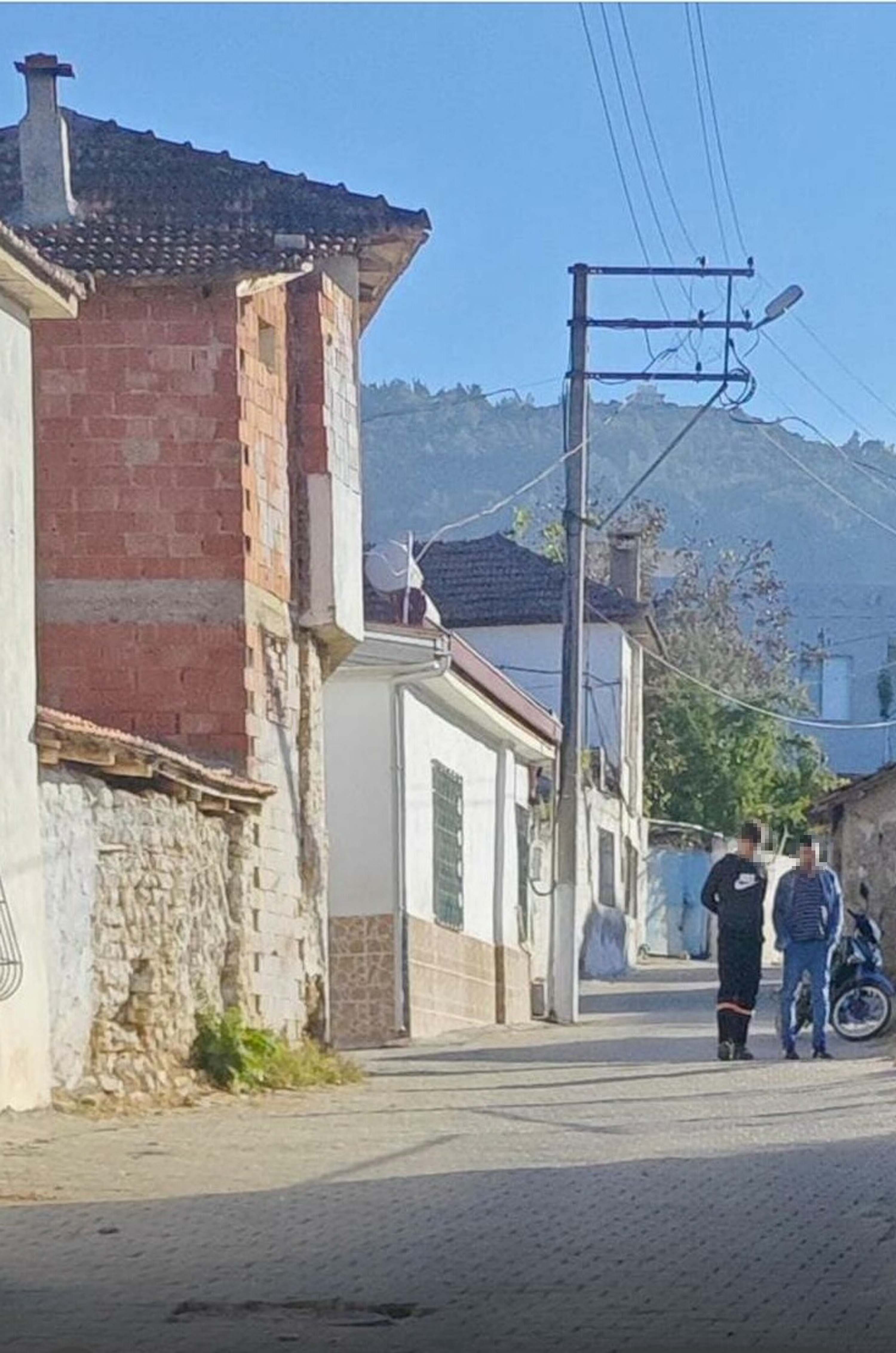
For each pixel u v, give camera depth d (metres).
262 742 24.95
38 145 26.42
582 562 39.78
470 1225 13.27
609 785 63.53
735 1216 13.56
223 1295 11.13
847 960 30.09
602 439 183.75
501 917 40.50
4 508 18.33
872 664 106.44
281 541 26.00
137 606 24.50
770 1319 10.59
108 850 19.88
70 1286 11.33
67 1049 19.03
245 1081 21.77
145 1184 14.80
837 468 175.12
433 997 34.34
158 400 24.69
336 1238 12.77
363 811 32.75
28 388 19.16
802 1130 18.52
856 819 43.03
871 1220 13.41
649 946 73.69
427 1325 10.47
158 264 24.52
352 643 27.86
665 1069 25.50
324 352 26.75
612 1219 13.48
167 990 20.95
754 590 90.62
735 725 78.19
